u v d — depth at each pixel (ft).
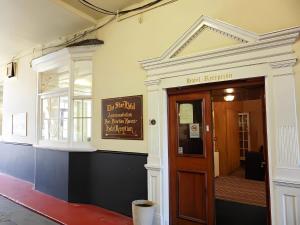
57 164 16.85
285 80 8.98
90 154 15.60
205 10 11.09
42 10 14.43
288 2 9.11
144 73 13.14
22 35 18.29
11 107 24.35
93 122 15.60
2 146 25.62
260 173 17.33
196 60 11.01
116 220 12.88
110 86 14.75
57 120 17.97
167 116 12.34
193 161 11.61
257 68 9.54
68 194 15.76
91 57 16.05
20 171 22.48
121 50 14.30
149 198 12.28
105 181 14.69
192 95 11.72
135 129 13.41
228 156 19.02
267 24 9.52
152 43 12.89
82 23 15.90
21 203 15.58
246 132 21.45
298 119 8.78
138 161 13.17
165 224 11.82
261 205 11.19
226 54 10.16
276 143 9.09
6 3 13.69
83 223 12.46
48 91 18.75
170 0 12.30
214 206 10.95
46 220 13.01
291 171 8.73
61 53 17.01
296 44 8.80
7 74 24.50
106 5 13.99
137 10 13.64
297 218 8.52
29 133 21.54
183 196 11.82
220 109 18.62
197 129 11.64
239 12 10.15
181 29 11.85
